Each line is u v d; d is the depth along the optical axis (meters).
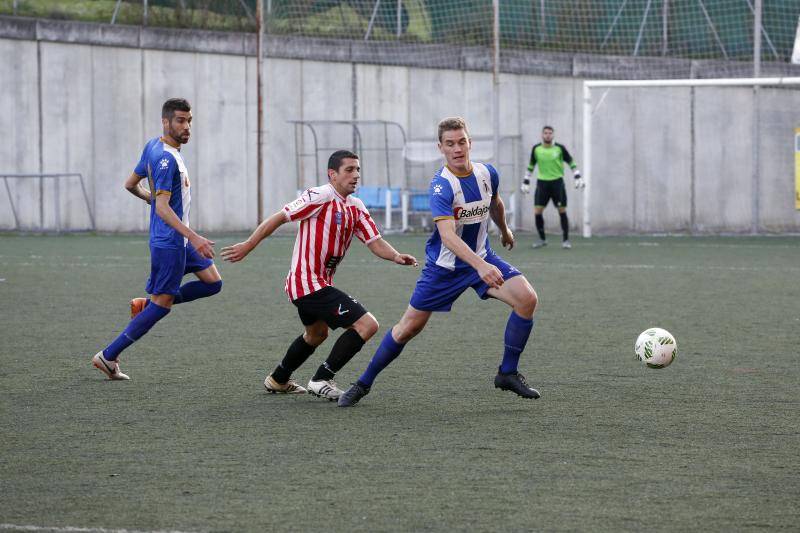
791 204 71.56
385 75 71.62
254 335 25.14
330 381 17.67
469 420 16.00
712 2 72.94
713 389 18.39
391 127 71.75
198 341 24.25
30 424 15.77
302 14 71.88
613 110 71.06
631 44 73.19
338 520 10.94
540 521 10.90
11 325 26.73
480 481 12.45
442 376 19.84
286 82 69.81
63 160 65.75
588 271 41.28
